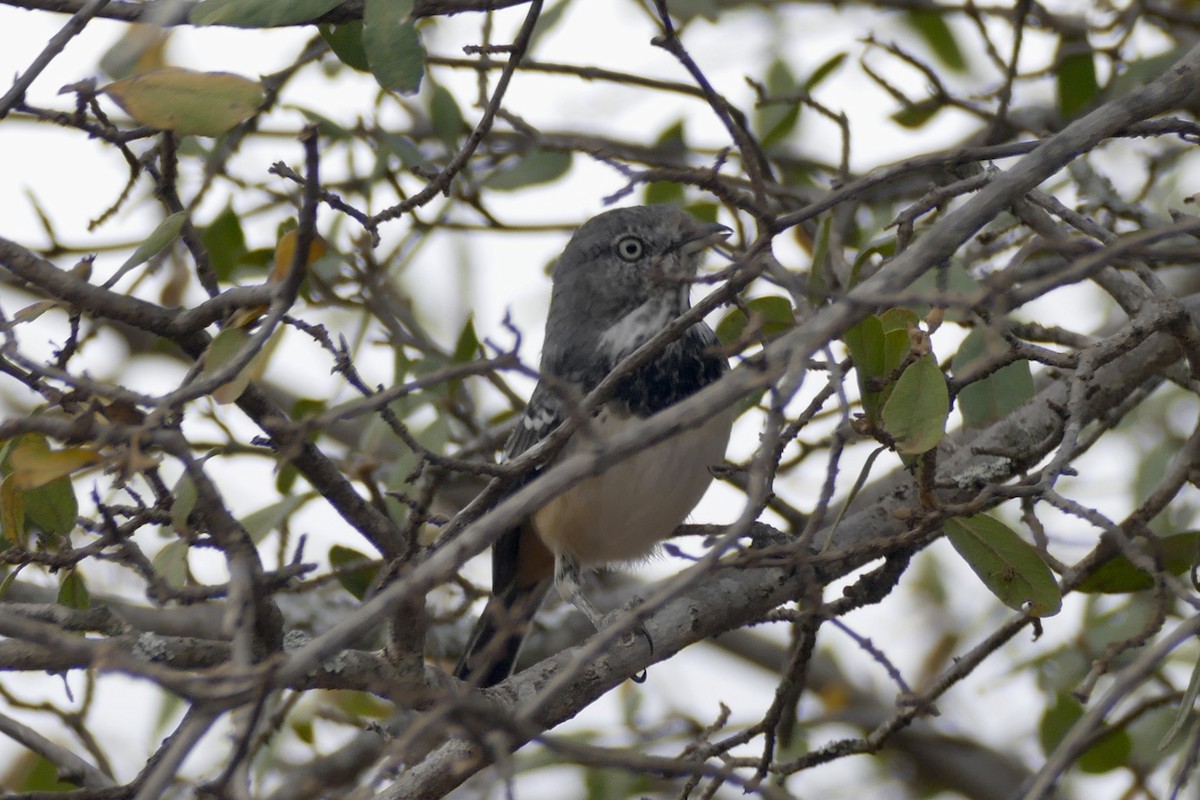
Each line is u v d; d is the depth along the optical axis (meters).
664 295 11.73
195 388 6.19
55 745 8.73
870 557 9.87
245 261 12.62
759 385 5.85
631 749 12.38
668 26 7.10
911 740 14.41
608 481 10.84
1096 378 10.02
